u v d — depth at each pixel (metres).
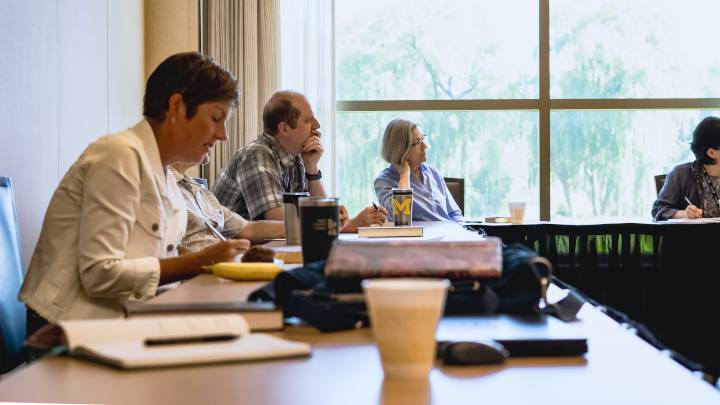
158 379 0.78
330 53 5.48
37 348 0.89
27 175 3.13
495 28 5.79
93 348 0.85
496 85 5.80
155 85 2.01
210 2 5.34
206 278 1.61
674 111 5.84
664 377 0.80
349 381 0.78
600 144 5.84
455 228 3.15
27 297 1.78
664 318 3.60
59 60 3.53
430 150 5.86
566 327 0.98
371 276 1.09
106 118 4.29
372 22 5.79
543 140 5.79
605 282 3.63
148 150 1.94
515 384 0.77
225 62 5.34
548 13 5.76
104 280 1.70
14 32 2.99
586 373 0.82
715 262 3.58
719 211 4.68
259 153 3.47
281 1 5.44
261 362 0.86
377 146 5.82
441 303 0.79
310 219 1.63
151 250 1.85
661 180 5.04
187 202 2.77
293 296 1.05
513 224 3.69
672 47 5.80
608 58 5.80
